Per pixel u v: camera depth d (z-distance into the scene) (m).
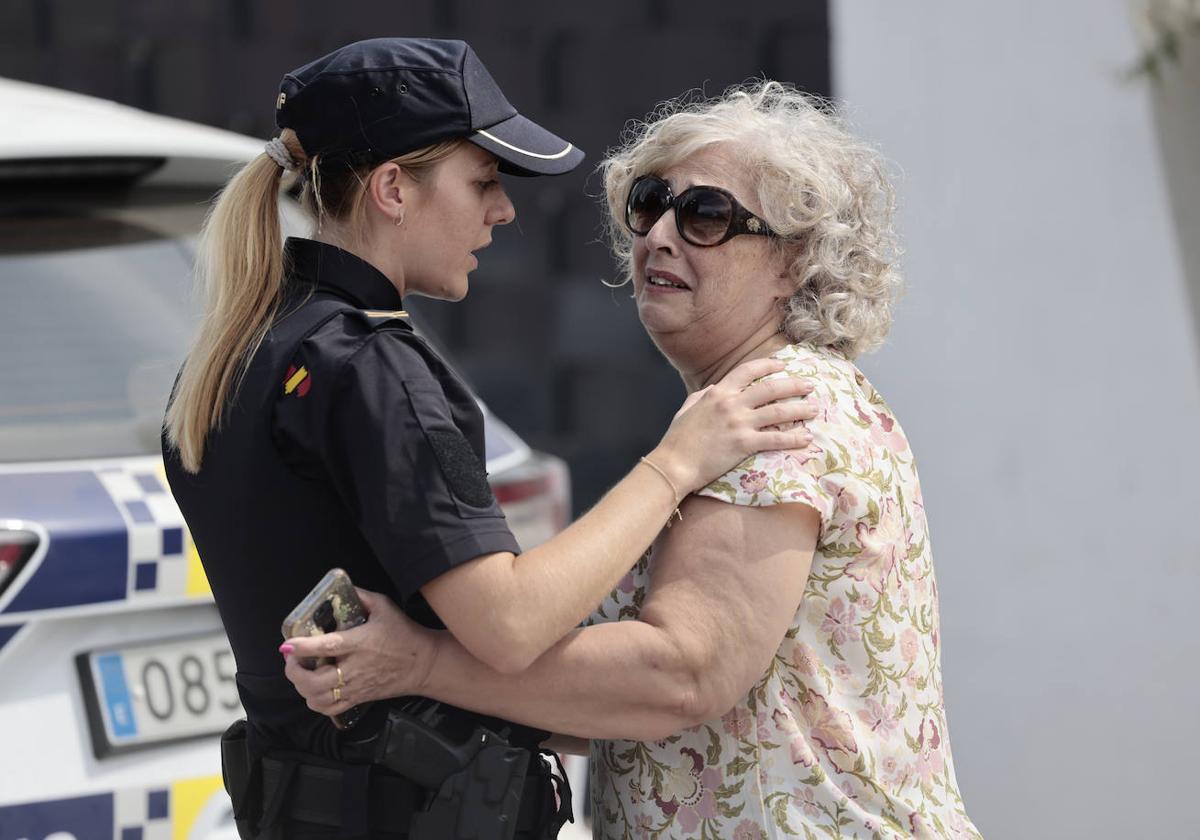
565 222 20.73
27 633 9.36
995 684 14.52
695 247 7.73
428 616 7.29
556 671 7.16
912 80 14.35
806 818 7.48
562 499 12.62
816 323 7.77
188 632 9.92
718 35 19.97
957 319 14.36
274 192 7.40
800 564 7.32
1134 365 13.99
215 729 9.89
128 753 9.59
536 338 20.91
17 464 9.95
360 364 6.98
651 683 7.22
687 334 7.94
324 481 7.10
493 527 6.92
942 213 14.33
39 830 9.26
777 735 7.48
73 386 10.63
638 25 20.19
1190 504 13.98
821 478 7.40
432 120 7.21
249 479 7.14
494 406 20.98
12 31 21.73
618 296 20.73
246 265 7.30
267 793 7.50
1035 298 14.16
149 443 10.51
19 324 10.83
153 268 11.48
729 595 7.25
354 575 7.21
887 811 7.57
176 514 9.88
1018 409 14.28
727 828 7.54
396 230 7.38
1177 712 14.10
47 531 9.41
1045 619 14.37
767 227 7.70
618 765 7.85
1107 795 14.34
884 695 7.60
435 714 7.35
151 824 9.59
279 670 7.36
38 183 11.43
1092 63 13.84
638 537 7.16
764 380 7.52
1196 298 13.76
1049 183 14.05
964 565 14.52
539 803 7.59
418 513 6.82
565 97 20.50
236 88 21.34
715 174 7.71
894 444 7.82
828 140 7.84
